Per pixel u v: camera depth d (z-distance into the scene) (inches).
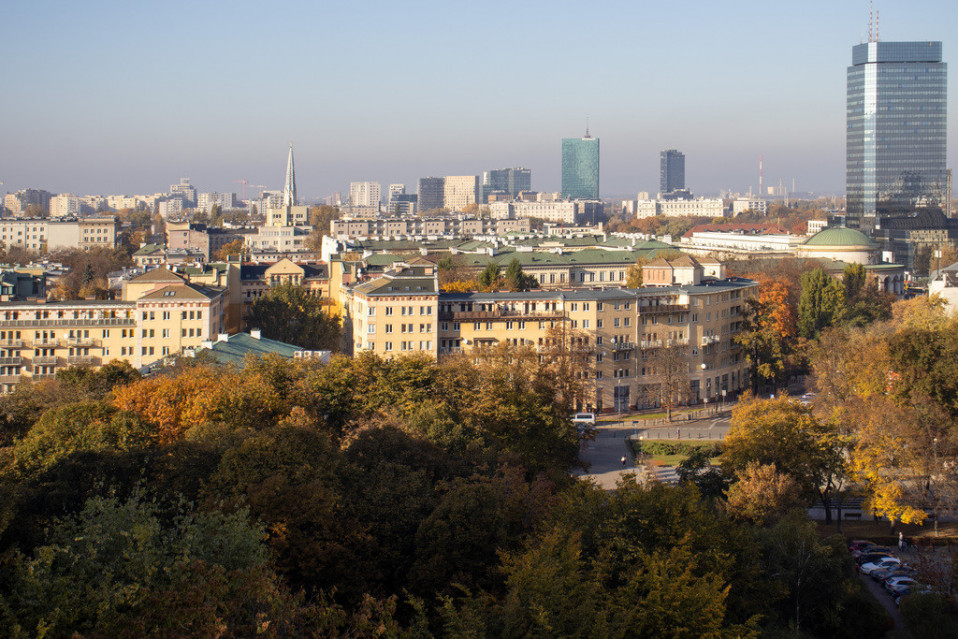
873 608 5093.5
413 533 4530.0
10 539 3919.8
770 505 5964.6
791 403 7052.2
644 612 3531.0
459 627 3341.5
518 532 4564.5
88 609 2859.3
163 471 4798.2
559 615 3380.9
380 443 5506.9
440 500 4680.1
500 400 7052.2
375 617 3919.8
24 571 2989.7
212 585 2738.7
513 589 3531.0
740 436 6781.5
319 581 4138.8
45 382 7421.3
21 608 2869.1
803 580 5044.3
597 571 3713.1
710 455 7524.6
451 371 7495.1
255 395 6491.1
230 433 5428.2
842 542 5438.0
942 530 6737.2
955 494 6628.9
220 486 4527.6
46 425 5718.5
